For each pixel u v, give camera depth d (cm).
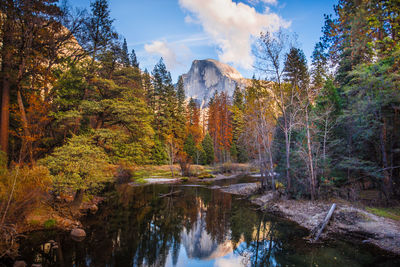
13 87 1270
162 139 4488
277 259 843
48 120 1331
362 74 1325
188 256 912
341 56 1661
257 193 2150
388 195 1309
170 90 5109
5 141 1138
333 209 1242
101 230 1152
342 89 1647
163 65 5031
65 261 788
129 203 1862
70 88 1408
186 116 6206
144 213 1562
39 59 1317
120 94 1598
